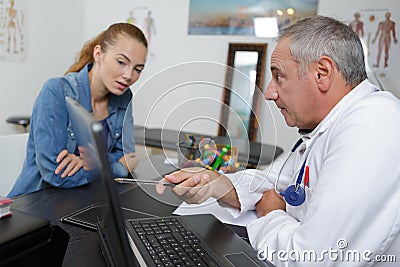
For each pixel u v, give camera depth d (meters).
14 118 2.52
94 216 0.89
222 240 0.80
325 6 2.68
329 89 0.79
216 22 3.02
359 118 0.72
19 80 2.73
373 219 0.67
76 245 0.75
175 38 3.21
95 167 0.44
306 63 0.77
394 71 2.54
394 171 0.67
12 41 2.61
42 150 1.17
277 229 0.80
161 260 0.68
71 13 3.21
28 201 1.01
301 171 0.88
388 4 2.50
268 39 2.84
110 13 3.44
